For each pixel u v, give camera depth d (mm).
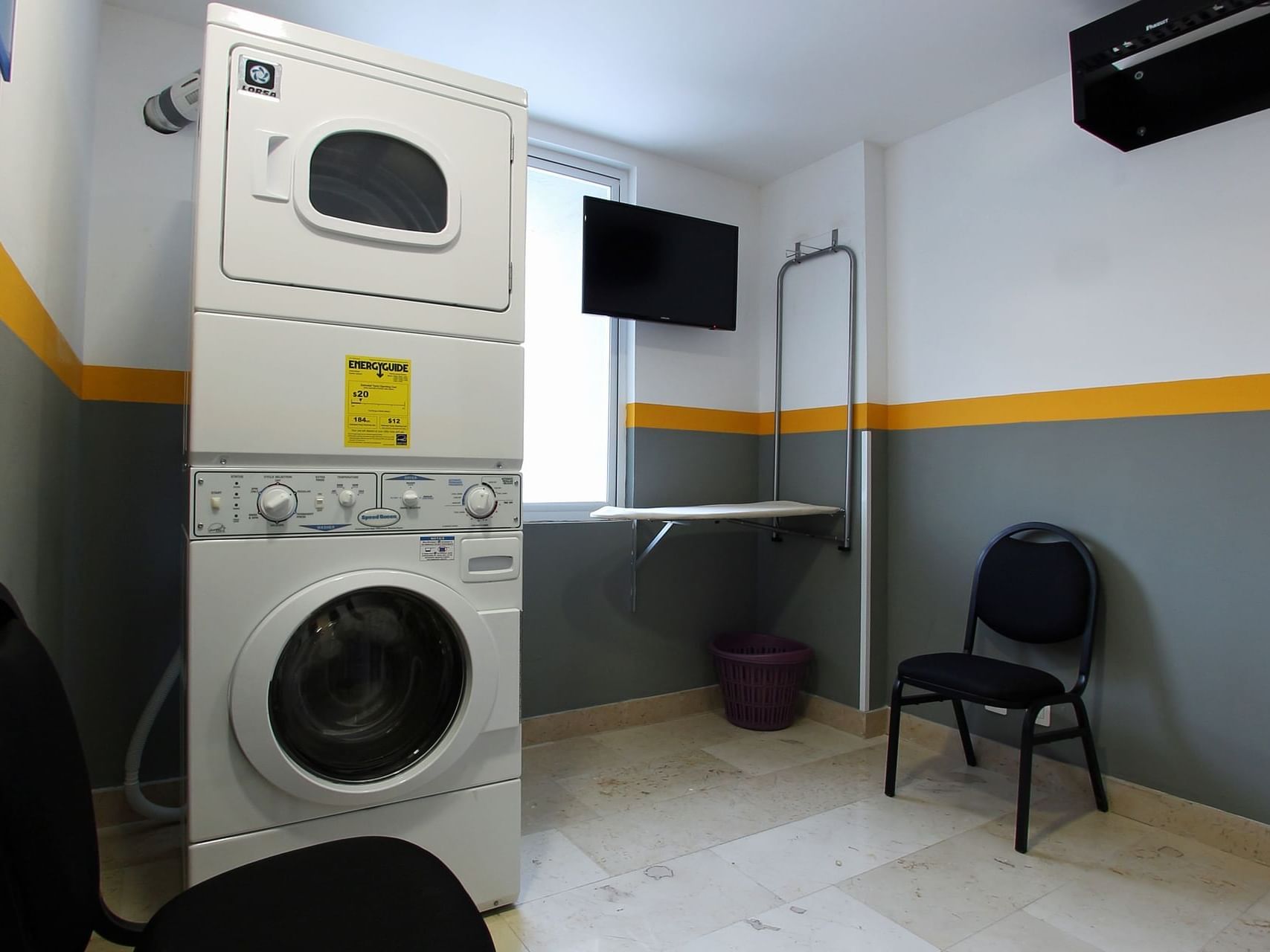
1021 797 1937
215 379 1329
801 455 3104
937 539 2730
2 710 644
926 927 1588
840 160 2977
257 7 2096
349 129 1438
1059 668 2365
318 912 881
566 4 2076
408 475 1488
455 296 1549
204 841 1306
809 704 3031
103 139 2025
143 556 2059
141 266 2068
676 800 2217
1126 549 2211
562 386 2889
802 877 1785
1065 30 2164
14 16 1054
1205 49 1903
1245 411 1978
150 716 1898
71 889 745
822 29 2184
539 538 2732
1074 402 2340
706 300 2977
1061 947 1526
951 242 2703
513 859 1600
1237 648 1978
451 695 1545
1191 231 2084
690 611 3098
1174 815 2057
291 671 1402
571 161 2891
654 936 1539
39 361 1362
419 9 2105
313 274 1411
